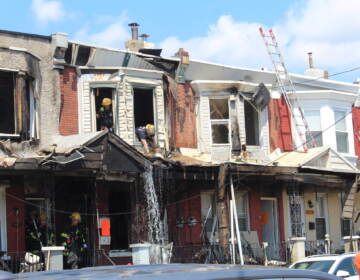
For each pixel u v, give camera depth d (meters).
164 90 21.02
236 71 23.23
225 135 22.50
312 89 25.56
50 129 18.86
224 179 19.41
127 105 20.02
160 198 18.77
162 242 18.38
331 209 25.16
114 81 19.92
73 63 19.75
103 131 16.78
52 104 19.06
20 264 15.74
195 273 3.97
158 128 20.52
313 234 24.11
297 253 20.73
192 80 22.45
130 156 17.27
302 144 24.11
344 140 25.64
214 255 19.41
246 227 22.55
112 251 19.09
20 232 17.55
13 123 17.84
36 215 17.92
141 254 16.83
